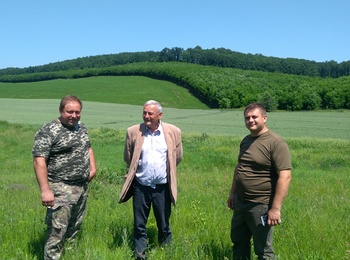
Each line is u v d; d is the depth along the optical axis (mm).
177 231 5809
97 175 12133
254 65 159625
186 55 172250
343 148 23156
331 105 82875
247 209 4562
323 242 5004
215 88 91875
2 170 16156
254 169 4484
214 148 22672
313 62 158625
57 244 4805
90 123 47656
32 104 77312
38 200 8422
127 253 4922
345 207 7270
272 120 57094
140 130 5289
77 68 165500
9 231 5598
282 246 4992
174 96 98125
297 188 9922
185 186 10734
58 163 4875
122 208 7199
